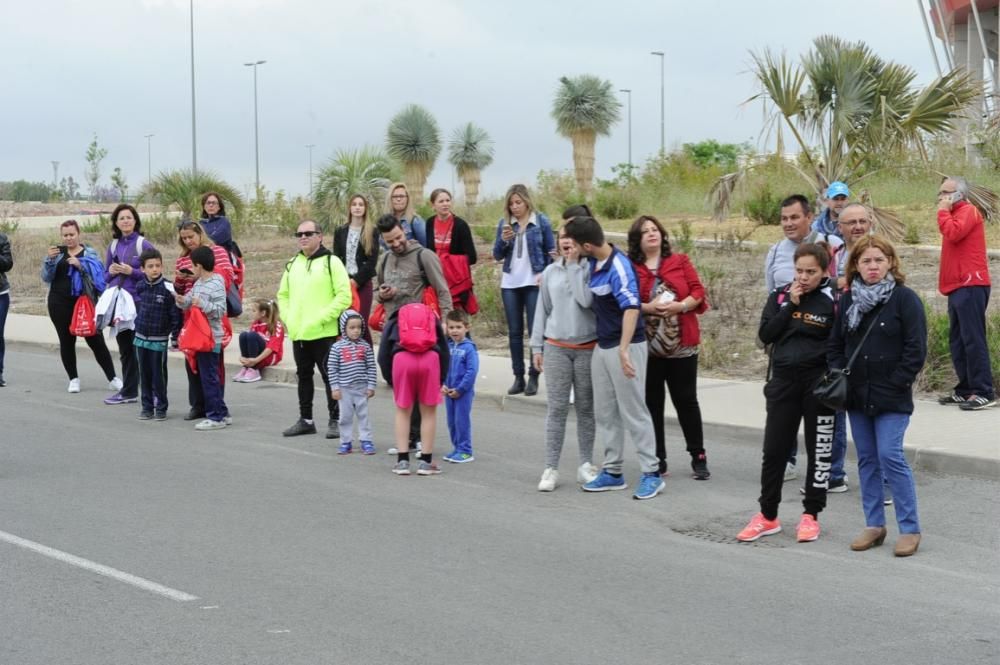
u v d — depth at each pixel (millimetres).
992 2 33750
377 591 7336
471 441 11812
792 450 10180
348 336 11586
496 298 19469
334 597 7219
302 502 9664
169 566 7867
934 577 7656
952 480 10148
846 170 19859
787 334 8562
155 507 9484
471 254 13844
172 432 12789
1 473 10750
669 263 10102
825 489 8523
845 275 8266
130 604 7098
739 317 17828
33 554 8148
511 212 13672
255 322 16656
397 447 10836
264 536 8625
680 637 6539
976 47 34969
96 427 13055
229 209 37469
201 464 11148
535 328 10391
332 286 12250
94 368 17766
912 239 21453
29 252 33719
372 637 6531
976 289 12148
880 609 7016
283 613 6930
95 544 8398
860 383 8133
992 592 7344
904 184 25359
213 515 9234
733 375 15000
